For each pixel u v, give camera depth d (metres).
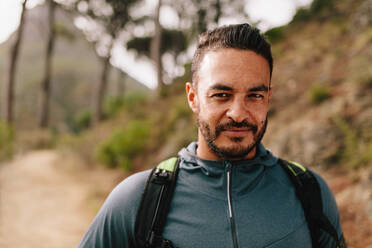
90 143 10.55
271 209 1.00
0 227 4.35
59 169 9.11
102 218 1.02
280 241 0.95
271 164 1.12
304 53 7.70
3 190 6.46
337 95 5.26
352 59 6.11
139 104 14.45
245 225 0.96
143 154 8.20
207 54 1.01
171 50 24.62
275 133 5.33
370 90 4.85
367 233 2.87
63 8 21.94
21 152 12.68
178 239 0.95
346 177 3.84
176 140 7.52
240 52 0.97
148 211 0.99
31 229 4.42
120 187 1.06
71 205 5.70
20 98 52.53
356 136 4.21
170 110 10.23
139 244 0.97
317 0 10.88
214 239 0.94
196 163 1.08
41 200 5.92
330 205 1.14
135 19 23.34
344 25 8.42
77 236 4.28
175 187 1.04
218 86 0.96
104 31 23.38
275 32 10.09
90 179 7.64
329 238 1.08
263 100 0.99
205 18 18.69
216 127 0.97
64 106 61.31
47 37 22.77
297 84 6.51
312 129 4.73
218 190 1.02
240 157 1.01
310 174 1.13
